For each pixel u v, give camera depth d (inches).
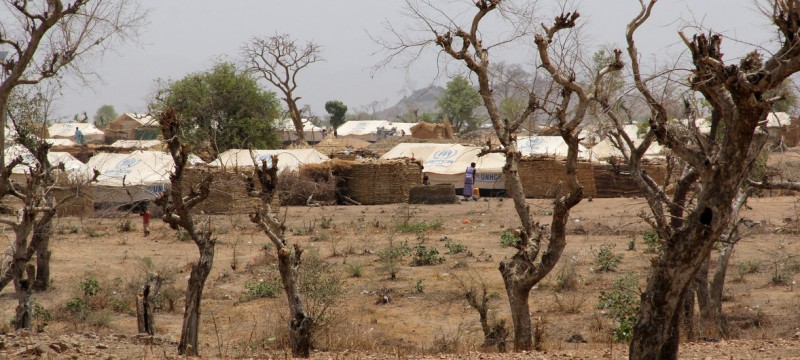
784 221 1391.5
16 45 919.7
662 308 428.8
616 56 679.7
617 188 2691.9
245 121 3147.1
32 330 895.1
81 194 984.3
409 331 946.1
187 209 668.7
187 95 2844.5
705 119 731.4
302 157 2869.1
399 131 6579.7
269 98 3393.2
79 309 1111.0
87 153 3321.9
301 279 957.2
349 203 2849.4
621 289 967.0
